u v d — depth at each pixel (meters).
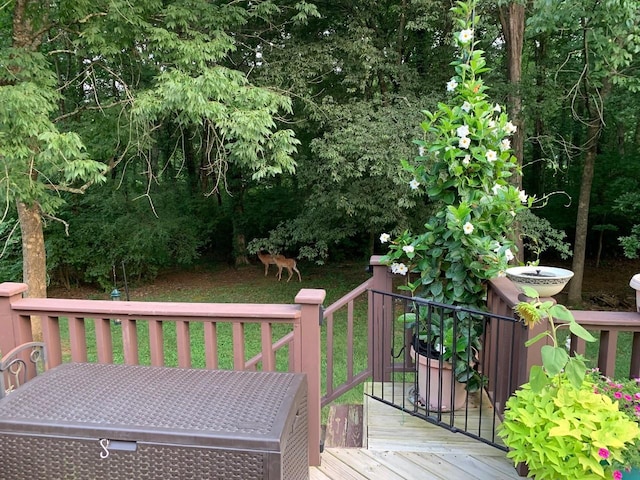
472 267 2.32
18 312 2.06
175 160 9.59
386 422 2.41
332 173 6.19
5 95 4.27
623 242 6.82
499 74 6.79
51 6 5.62
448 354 2.32
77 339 2.07
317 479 1.94
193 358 5.78
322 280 9.57
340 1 6.91
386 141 5.98
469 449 2.15
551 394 1.65
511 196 2.33
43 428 1.40
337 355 5.94
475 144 2.42
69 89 6.66
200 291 9.12
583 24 4.69
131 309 1.98
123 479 1.39
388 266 2.76
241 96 5.20
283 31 6.97
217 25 5.79
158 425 1.39
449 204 2.48
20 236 7.29
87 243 8.75
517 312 1.79
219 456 1.34
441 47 7.03
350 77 6.53
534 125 7.69
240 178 9.83
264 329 1.96
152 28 5.29
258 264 10.94
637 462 1.49
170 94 4.82
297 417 1.60
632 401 1.68
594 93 6.40
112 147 6.41
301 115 6.71
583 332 1.58
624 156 8.55
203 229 10.24
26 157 4.76
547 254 10.39
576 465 1.49
